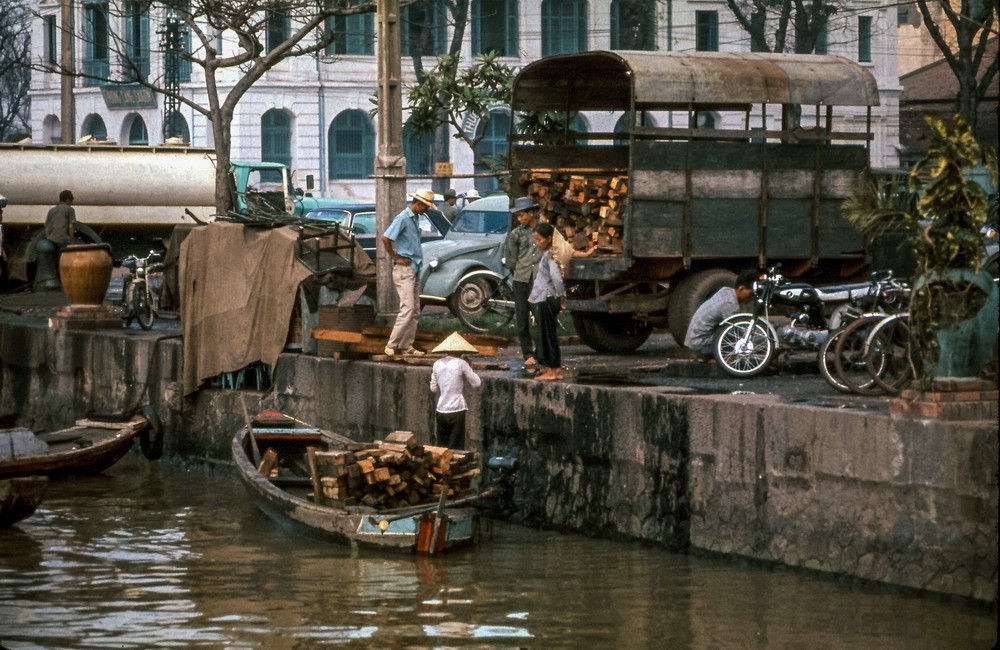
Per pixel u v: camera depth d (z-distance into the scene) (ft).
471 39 215.51
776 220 67.56
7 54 234.17
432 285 89.25
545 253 59.36
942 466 42.37
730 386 56.75
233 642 41.70
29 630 43.11
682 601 44.93
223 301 75.61
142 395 80.84
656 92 64.39
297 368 71.15
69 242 113.70
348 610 44.93
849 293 60.70
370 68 213.87
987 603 41.29
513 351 74.54
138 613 44.98
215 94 107.34
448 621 43.52
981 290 43.29
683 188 65.77
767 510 47.91
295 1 108.47
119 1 212.23
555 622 43.19
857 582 44.96
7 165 122.62
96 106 227.20
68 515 62.13
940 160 43.83
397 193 74.43
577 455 55.21
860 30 217.77
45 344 91.97
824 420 45.88
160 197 127.95
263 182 150.82
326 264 71.87
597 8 218.79
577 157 74.84
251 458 63.21
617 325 72.49
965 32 146.61
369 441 65.82
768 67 66.90
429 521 51.78
